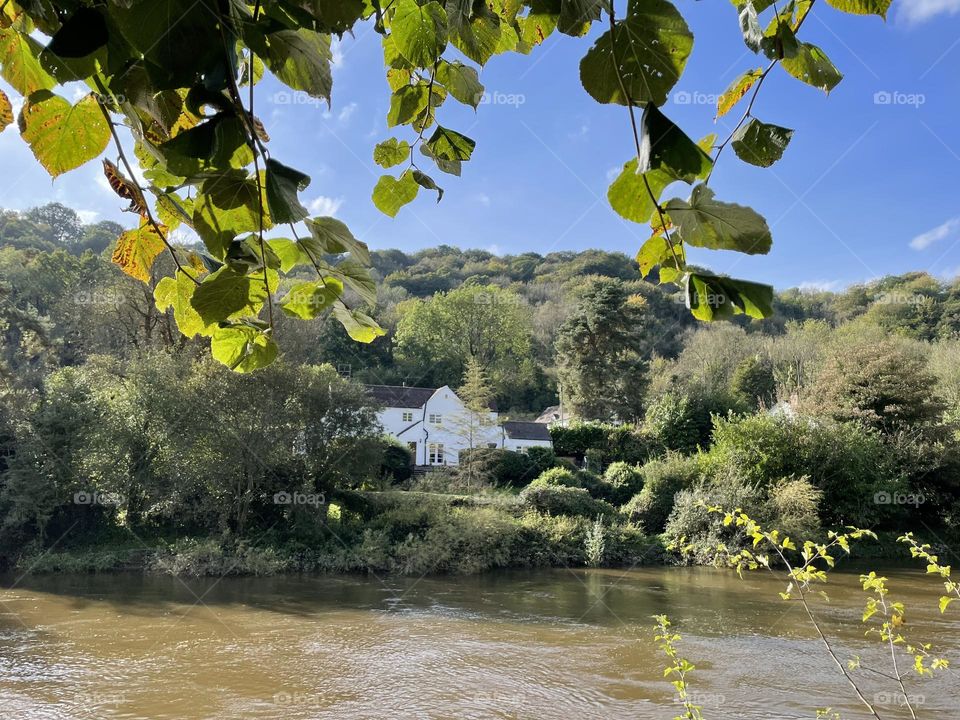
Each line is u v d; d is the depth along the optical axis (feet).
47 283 88.84
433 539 71.51
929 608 51.24
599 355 136.87
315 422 75.66
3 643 42.09
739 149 2.52
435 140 3.48
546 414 162.09
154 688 34.50
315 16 2.33
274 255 2.56
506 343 166.91
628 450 120.78
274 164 2.03
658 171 2.08
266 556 67.87
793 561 71.46
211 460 70.03
